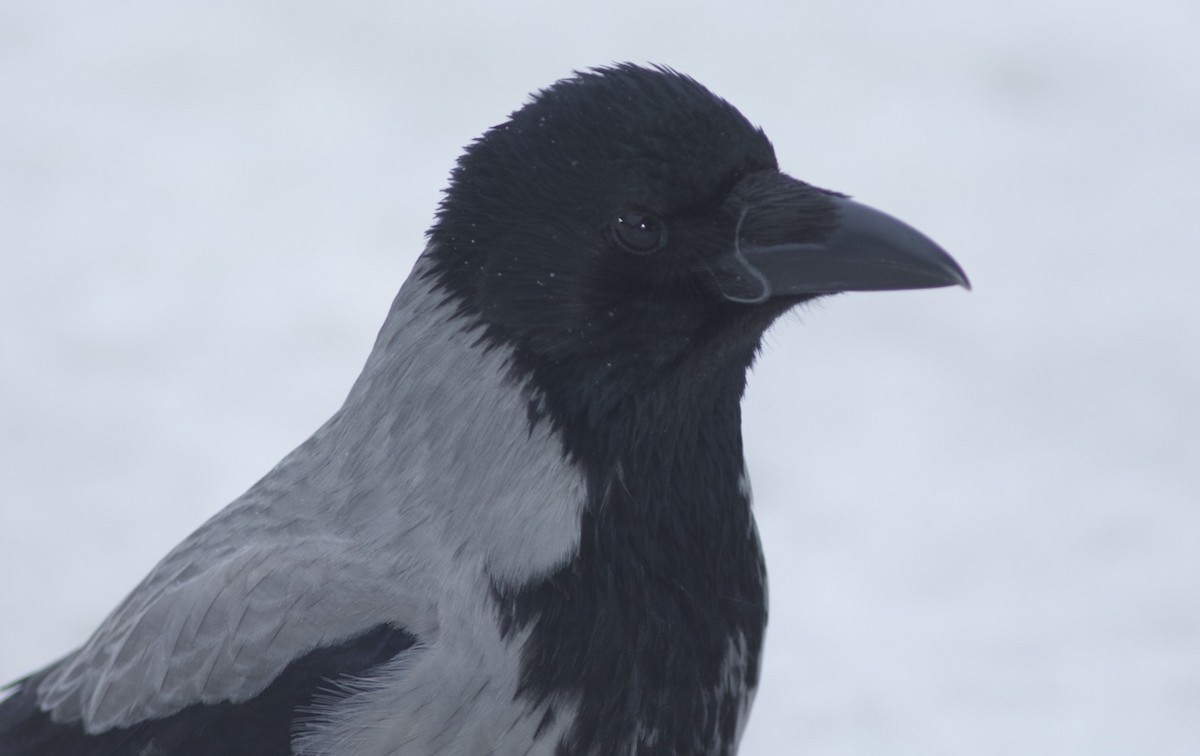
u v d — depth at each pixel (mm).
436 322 7242
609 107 7070
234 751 6984
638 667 7145
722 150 7121
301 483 7512
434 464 7145
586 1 23438
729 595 7480
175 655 7207
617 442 7133
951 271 7027
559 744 7027
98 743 7281
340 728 6914
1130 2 23828
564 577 7027
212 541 7574
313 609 7082
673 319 7105
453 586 6996
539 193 7035
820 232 7109
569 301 7020
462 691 6910
